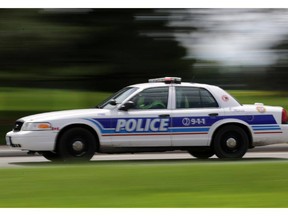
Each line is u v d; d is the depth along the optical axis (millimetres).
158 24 23562
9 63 22641
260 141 14203
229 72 25953
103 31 22891
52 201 7938
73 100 25891
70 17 22469
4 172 10750
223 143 14055
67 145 13375
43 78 23516
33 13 22094
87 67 23547
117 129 13562
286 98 27812
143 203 7766
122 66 23812
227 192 8594
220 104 14094
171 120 13805
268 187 9023
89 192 8609
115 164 12852
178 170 10820
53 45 22422
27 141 13305
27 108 26000
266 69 26484
